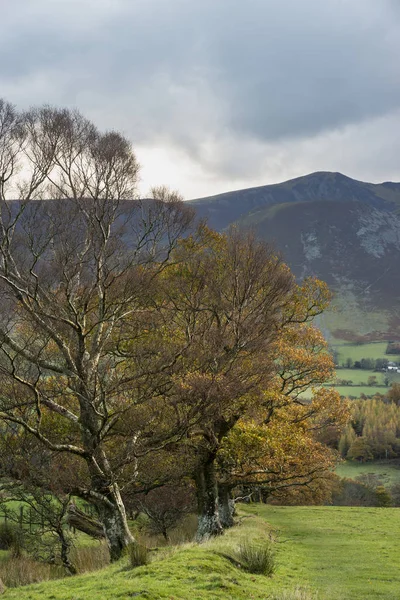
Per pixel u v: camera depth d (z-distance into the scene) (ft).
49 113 79.36
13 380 70.54
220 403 80.74
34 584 48.98
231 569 51.08
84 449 70.54
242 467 103.24
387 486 321.73
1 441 77.56
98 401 70.54
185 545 61.57
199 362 84.33
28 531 102.89
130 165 83.61
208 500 88.33
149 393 73.92
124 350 87.61
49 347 80.28
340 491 254.88
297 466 114.32
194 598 38.58
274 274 102.53
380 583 60.49
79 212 81.20
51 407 71.10
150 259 87.61
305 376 120.78
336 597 49.47
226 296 99.04
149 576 44.73
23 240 75.51
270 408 107.76
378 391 615.16
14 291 69.15
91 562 76.79
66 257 74.18
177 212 91.56
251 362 93.35
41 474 76.38
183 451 85.05
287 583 52.80
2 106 75.87
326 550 85.66
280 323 114.83
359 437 398.62
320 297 119.24
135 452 74.49
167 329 95.04
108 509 70.13
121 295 83.76
